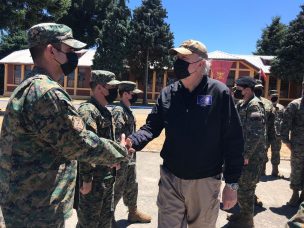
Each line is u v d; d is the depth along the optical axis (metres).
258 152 5.14
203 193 3.34
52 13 25.09
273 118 7.00
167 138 3.41
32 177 2.29
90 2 51.81
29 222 2.28
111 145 2.56
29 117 2.25
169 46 37.56
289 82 38.12
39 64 2.50
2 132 2.36
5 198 2.30
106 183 3.64
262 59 41.25
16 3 23.27
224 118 3.29
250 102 5.13
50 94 2.26
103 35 37.28
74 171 2.56
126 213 5.77
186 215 3.47
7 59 38.62
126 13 37.41
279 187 7.78
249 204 5.21
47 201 2.34
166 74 39.00
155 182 7.58
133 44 36.97
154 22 37.41
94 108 3.56
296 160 6.41
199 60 3.26
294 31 36.47
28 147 2.29
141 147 3.48
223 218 5.69
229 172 3.30
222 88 3.30
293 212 6.24
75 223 5.24
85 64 38.09
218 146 3.33
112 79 3.75
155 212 5.86
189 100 3.32
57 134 2.27
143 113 23.56
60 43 2.48
